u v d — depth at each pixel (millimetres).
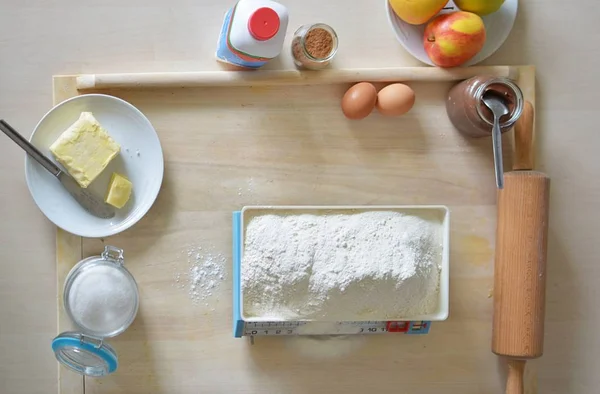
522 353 943
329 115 986
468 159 1005
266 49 884
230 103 976
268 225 917
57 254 960
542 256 943
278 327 959
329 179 990
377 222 930
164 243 975
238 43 874
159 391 979
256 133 980
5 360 974
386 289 908
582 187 1016
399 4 925
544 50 1018
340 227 924
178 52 978
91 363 915
